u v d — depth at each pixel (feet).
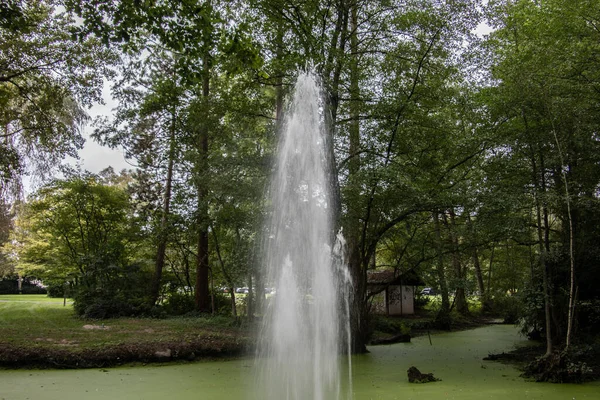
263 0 40.91
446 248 45.24
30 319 51.26
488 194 37.11
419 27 40.93
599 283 39.42
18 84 55.21
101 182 70.64
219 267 63.10
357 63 41.32
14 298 99.96
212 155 46.91
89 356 33.30
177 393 25.84
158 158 66.64
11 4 31.24
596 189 35.29
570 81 34.88
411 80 42.19
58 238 72.69
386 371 33.55
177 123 55.26
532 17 43.93
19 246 90.43
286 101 41.86
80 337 38.14
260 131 50.37
